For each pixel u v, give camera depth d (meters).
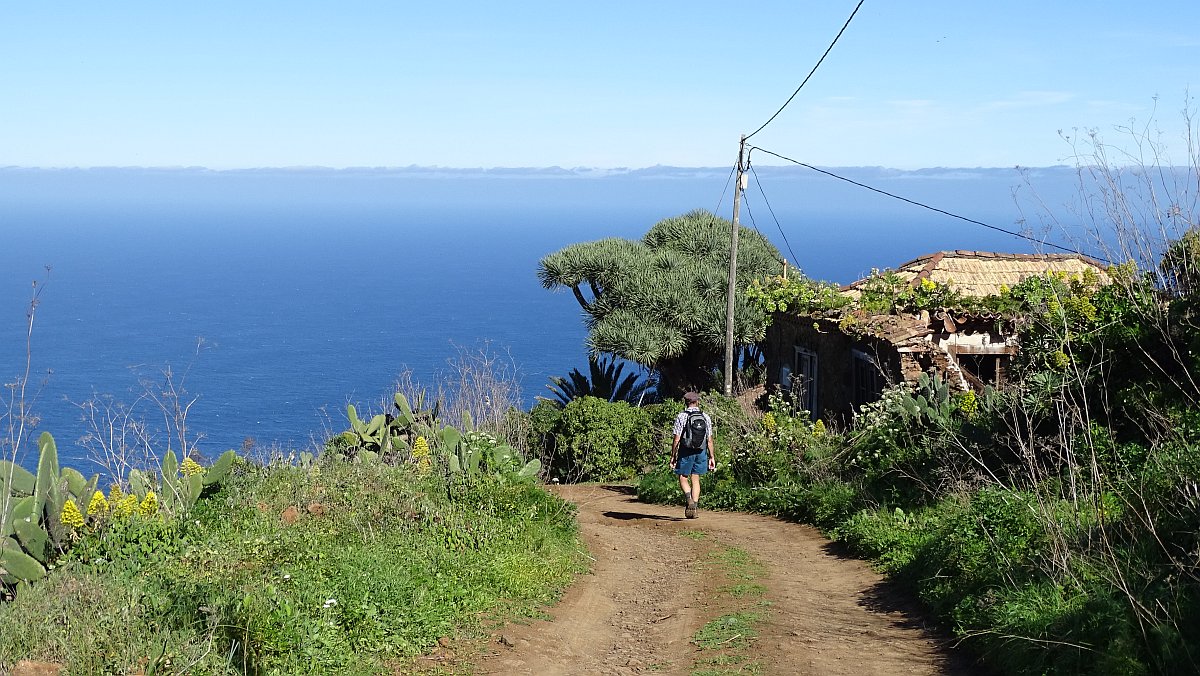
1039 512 8.85
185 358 147.38
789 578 11.24
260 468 12.59
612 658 8.08
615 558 12.84
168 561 8.66
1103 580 7.26
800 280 26.83
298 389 116.69
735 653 7.92
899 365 19.73
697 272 37.38
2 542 8.08
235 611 7.06
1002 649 7.13
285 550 9.30
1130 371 11.44
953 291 21.94
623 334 34.75
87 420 11.42
